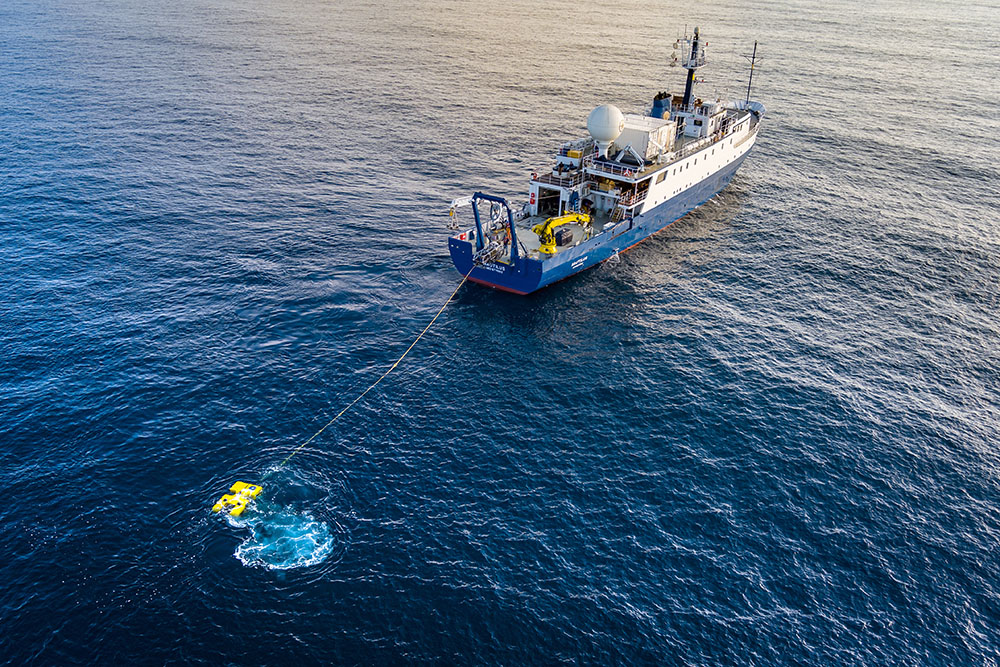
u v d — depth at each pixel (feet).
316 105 433.07
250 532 144.46
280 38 621.72
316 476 159.33
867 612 132.98
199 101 432.66
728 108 352.08
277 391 186.60
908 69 549.95
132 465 160.04
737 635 128.16
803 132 404.98
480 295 240.94
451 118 416.05
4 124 375.66
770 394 193.26
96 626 125.18
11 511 147.02
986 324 227.81
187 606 129.29
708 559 142.82
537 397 190.29
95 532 143.02
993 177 344.49
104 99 427.74
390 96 456.04
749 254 273.75
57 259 246.88
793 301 241.14
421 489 157.38
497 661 122.01
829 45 636.48
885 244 280.31
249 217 286.25
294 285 238.07
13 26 631.56
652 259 270.05
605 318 230.07
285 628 126.00
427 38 641.40
